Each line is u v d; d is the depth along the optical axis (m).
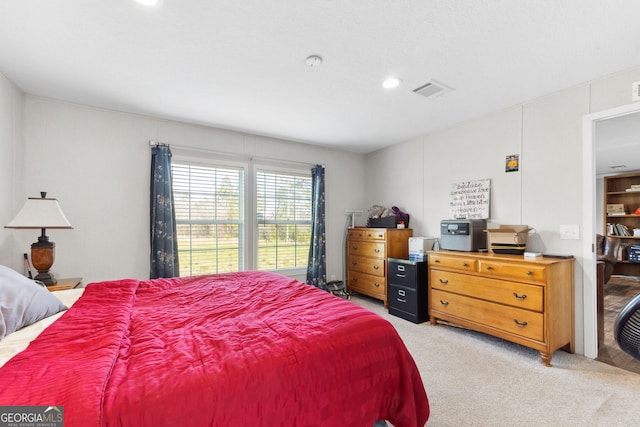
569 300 2.48
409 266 3.40
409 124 3.53
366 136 4.01
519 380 2.08
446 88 2.58
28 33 1.82
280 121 3.42
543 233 2.76
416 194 4.06
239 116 3.26
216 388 0.93
